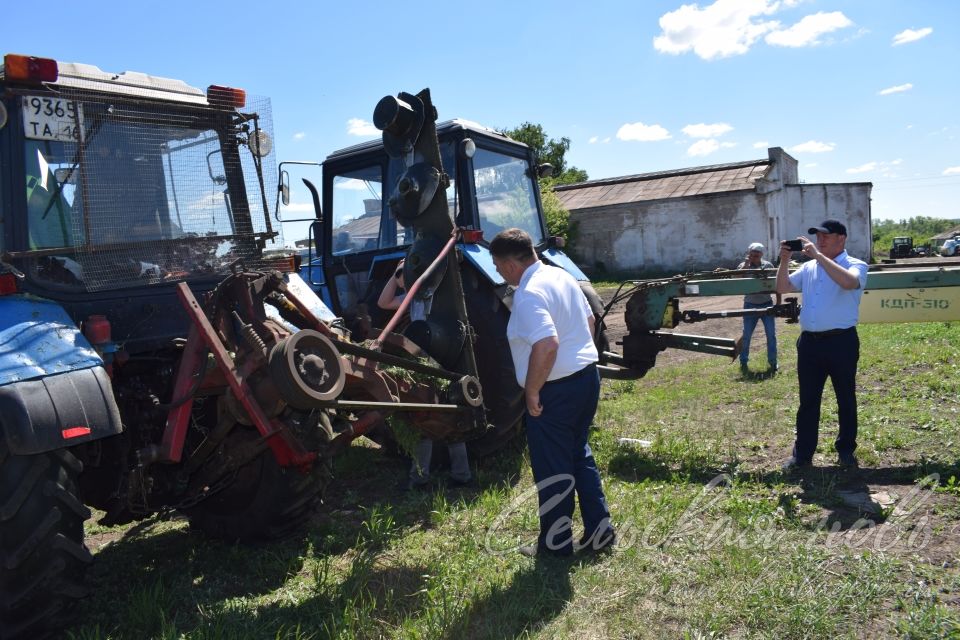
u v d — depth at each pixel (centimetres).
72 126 350
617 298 578
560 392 352
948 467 432
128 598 336
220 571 370
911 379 667
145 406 355
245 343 334
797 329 1184
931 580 305
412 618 307
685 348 557
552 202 2603
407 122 407
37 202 339
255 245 432
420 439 428
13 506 279
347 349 344
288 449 330
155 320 376
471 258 523
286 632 300
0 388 275
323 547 390
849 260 456
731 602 296
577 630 287
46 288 338
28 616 289
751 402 651
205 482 368
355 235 645
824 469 461
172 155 396
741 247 2595
